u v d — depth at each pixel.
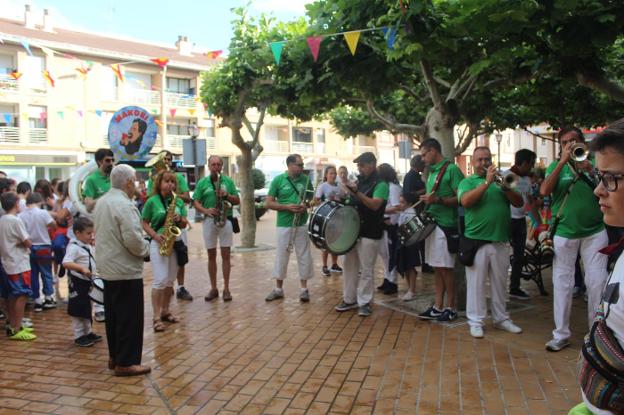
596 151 1.61
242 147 12.02
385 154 47.31
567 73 6.30
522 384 4.04
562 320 4.70
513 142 42.41
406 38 5.33
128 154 8.09
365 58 6.77
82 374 4.60
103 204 4.49
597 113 10.67
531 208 6.89
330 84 7.09
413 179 7.07
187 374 4.52
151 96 32.03
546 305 6.49
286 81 8.70
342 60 6.73
